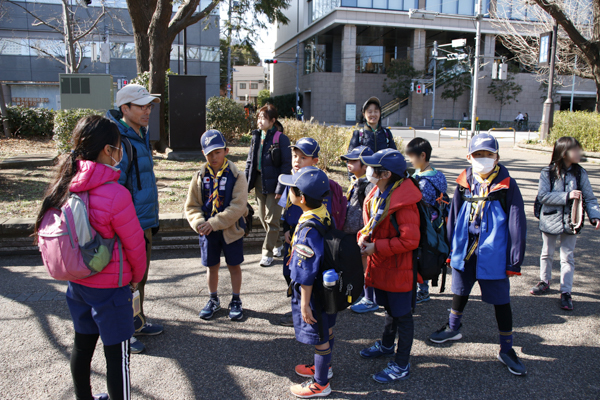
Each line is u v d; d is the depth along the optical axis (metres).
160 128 12.15
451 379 2.99
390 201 2.87
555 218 4.11
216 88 34.31
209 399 2.74
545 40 16.45
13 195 6.91
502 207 3.08
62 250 2.08
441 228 3.45
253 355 3.28
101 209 2.16
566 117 15.32
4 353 3.21
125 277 2.31
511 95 45.91
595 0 14.80
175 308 4.05
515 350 3.35
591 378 2.98
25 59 30.30
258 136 5.08
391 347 3.25
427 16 26.58
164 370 3.05
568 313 4.00
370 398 2.78
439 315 4.00
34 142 13.85
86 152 2.21
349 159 3.67
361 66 46.03
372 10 40.25
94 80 13.72
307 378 2.98
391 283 2.94
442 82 44.34
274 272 5.01
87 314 2.34
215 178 3.65
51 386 2.84
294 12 51.97
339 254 2.53
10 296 4.17
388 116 43.31
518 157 14.91
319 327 2.65
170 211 6.11
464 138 24.75
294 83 52.69
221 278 4.78
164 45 11.59
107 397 2.67
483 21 42.28
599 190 9.18
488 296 3.09
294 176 2.70
